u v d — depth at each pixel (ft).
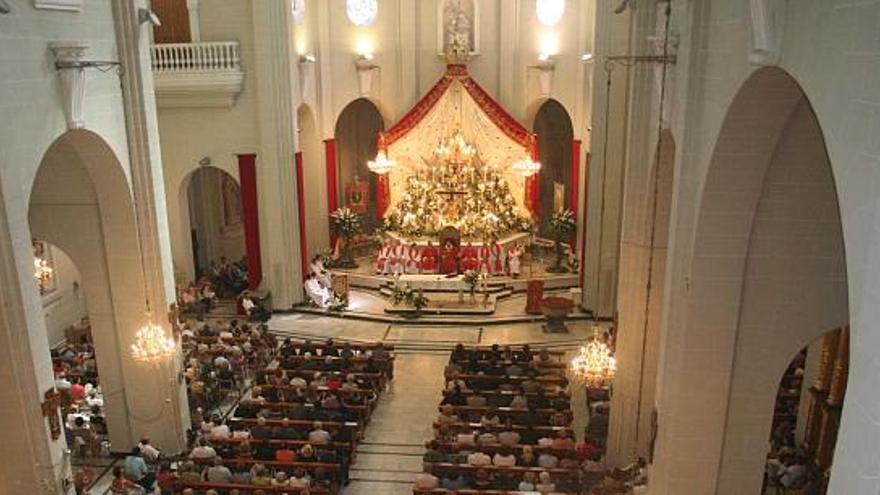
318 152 82.58
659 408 34.37
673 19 34.55
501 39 84.02
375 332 69.15
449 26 84.23
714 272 30.81
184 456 45.93
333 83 83.46
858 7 16.47
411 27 84.38
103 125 41.60
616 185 67.15
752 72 24.09
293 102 71.31
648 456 37.47
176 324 49.11
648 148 41.50
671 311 32.91
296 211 73.05
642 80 40.91
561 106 91.97
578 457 44.47
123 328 47.75
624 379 45.19
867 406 14.44
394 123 86.99
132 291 47.06
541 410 50.01
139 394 48.67
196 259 84.79
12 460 35.32
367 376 55.93
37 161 35.35
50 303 66.33
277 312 73.92
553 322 70.03
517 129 82.74
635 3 40.29
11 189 33.27
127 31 43.14
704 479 33.65
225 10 68.13
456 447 45.50
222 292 78.33
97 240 46.11
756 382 32.22
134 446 49.73
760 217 29.78
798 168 28.68
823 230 29.76
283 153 70.90
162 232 47.80
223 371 56.13
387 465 48.32
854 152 16.46
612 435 46.37
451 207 82.84
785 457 42.96
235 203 90.79
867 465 14.35
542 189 95.40
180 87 68.13
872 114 15.60
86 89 39.63
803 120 26.99
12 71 33.45
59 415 36.37
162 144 71.56
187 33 68.90
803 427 45.98
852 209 16.43
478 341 66.90
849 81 16.88
